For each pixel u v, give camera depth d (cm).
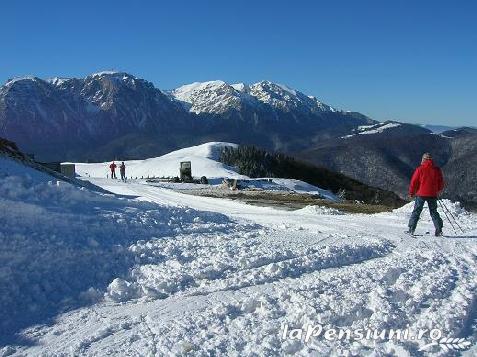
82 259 720
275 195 3092
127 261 753
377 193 7794
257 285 709
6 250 666
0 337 534
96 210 944
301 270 782
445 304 662
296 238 1018
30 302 604
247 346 517
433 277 770
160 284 677
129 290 662
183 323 569
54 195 938
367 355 509
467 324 609
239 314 604
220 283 700
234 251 844
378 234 1156
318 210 1806
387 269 793
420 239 1100
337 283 718
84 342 525
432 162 1155
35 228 756
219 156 8462
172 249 818
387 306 629
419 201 1153
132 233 879
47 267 675
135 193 2847
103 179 4531
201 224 1044
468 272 829
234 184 3769
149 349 509
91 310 607
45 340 531
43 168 2127
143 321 582
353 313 607
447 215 1445
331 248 897
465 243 1065
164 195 2745
